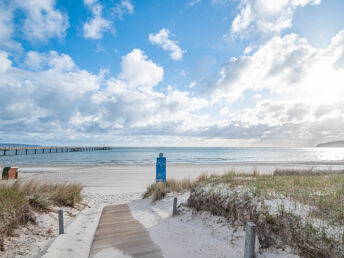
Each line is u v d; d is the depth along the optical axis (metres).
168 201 8.01
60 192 7.62
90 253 3.64
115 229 5.03
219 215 4.84
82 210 7.29
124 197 10.98
